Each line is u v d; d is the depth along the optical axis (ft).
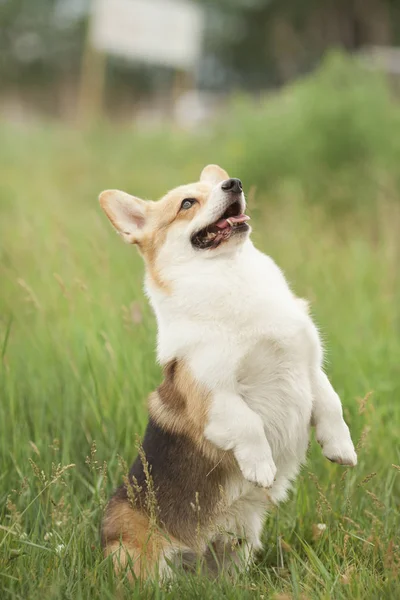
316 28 156.87
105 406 21.22
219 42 165.37
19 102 177.47
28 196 49.29
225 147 52.49
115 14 94.12
